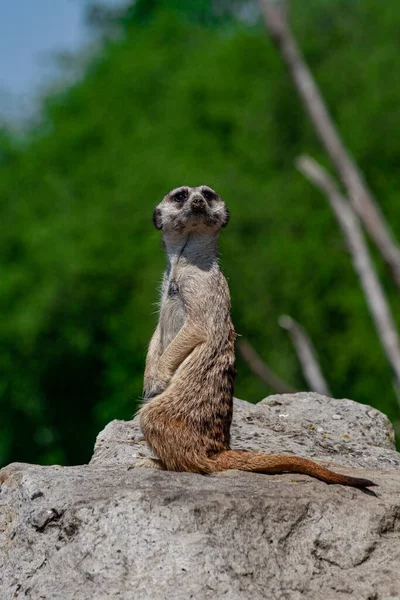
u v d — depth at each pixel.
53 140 50.84
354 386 37.47
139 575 9.02
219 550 9.12
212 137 46.53
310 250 39.12
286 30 29.48
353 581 9.30
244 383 36.56
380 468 12.98
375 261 36.69
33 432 47.31
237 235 40.44
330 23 45.06
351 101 41.91
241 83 47.22
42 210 48.38
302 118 42.47
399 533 9.90
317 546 9.49
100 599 8.91
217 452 10.84
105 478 10.20
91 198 46.31
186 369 10.91
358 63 42.56
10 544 9.85
